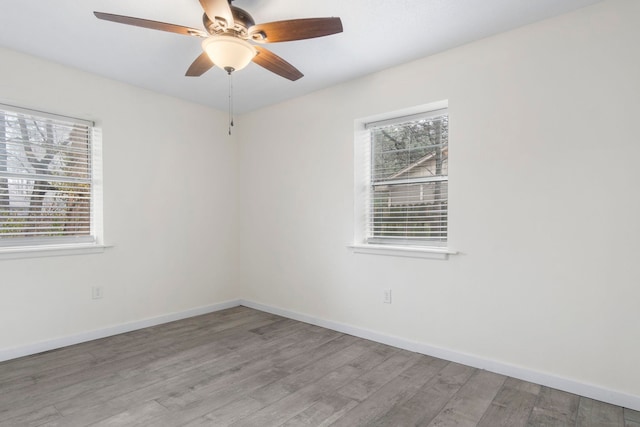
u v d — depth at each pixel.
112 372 2.43
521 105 2.32
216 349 2.87
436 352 2.69
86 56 2.71
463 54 2.55
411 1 2.01
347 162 3.24
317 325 3.49
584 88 2.10
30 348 2.72
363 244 3.24
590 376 2.09
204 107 3.92
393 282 2.95
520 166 2.33
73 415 1.90
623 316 2.00
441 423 1.85
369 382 2.30
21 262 2.70
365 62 2.82
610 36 2.02
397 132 3.11
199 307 3.86
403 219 3.04
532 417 1.90
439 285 2.70
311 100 3.52
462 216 2.58
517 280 2.35
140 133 3.37
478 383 2.27
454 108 2.60
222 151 4.11
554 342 2.21
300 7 2.06
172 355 2.74
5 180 2.70
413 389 2.20
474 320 2.53
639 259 1.95
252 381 2.31
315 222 3.52
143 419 1.87
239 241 4.29
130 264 3.31
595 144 2.07
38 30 2.33
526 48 2.29
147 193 3.43
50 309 2.83
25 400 2.05
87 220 3.13
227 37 1.87
